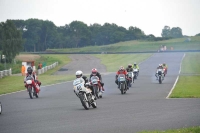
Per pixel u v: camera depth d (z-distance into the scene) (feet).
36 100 247.91
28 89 262.26
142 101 223.30
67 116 163.53
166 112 168.45
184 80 447.42
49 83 426.51
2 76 580.71
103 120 148.87
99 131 124.06
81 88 187.21
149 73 598.34
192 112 166.61
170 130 116.78
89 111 179.73
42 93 304.91
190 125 130.72
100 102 224.94
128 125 134.82
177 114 160.86
